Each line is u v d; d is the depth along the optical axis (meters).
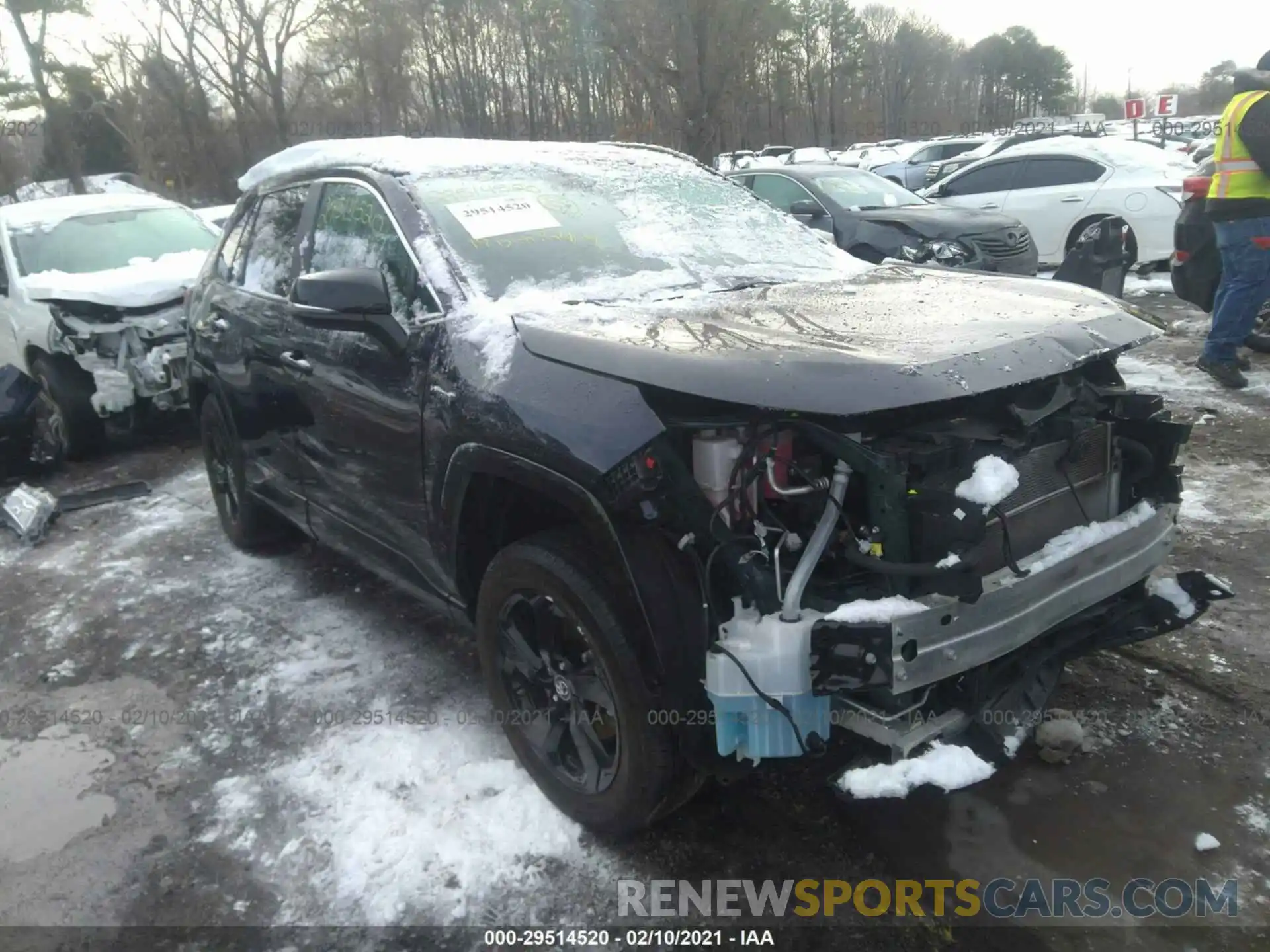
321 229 3.71
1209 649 3.49
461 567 2.93
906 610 2.11
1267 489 4.83
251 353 4.02
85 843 2.84
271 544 5.01
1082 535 2.59
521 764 2.99
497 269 3.07
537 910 2.50
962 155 18.44
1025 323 2.56
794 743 2.17
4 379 6.41
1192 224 6.88
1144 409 2.78
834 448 2.19
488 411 2.59
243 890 2.62
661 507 2.25
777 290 3.13
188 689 3.68
